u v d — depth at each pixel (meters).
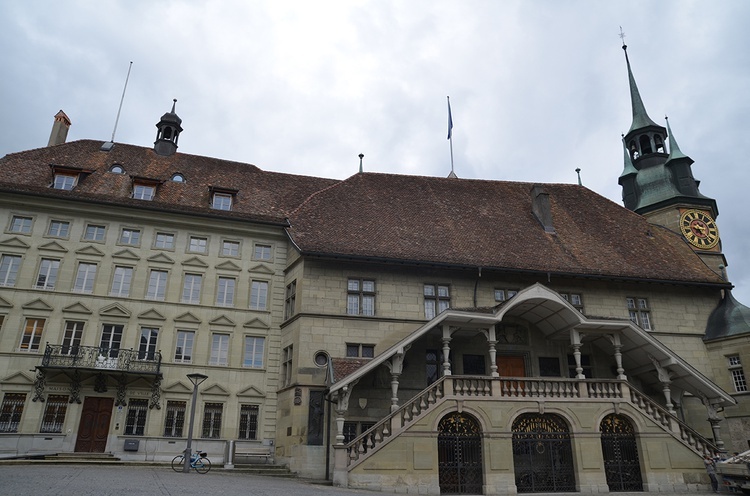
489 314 23.02
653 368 26.09
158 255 27.55
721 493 21.73
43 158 29.61
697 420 27.48
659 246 32.56
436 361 26.11
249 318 27.64
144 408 25.38
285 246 29.38
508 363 26.95
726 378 28.25
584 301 28.48
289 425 24.30
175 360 26.30
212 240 28.53
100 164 30.61
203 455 22.00
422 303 26.73
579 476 22.08
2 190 25.98
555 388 23.23
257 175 34.38
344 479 19.59
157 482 15.73
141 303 26.69
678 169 36.88
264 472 22.78
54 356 24.52
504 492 21.11
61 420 24.30
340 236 27.23
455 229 29.95
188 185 31.11
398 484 20.03
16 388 24.14
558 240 30.83
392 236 28.08
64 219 26.97
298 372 24.42
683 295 30.00
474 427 22.11
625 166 39.84
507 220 32.00
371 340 25.61
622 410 23.39
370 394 24.55
